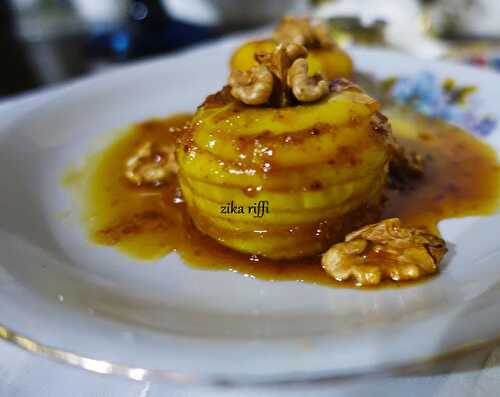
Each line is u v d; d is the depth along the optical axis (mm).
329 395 156
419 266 183
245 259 202
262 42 270
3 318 152
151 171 246
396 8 382
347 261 189
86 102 281
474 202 224
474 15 378
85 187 245
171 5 492
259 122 193
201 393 159
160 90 299
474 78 280
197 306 181
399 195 231
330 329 158
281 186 189
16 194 229
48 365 168
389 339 142
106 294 182
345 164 191
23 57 468
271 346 143
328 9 405
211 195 198
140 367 141
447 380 158
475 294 165
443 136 266
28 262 189
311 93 195
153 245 211
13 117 255
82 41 481
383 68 302
